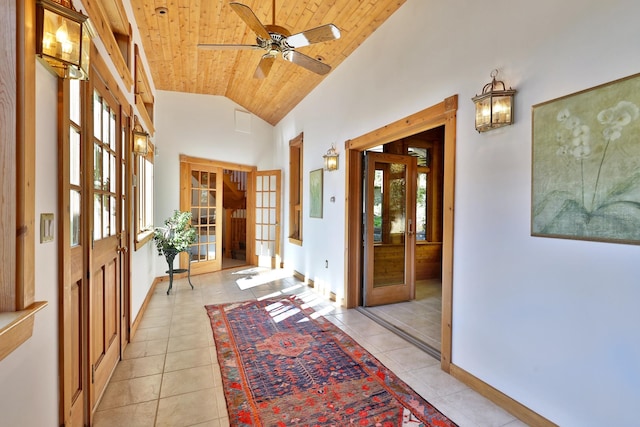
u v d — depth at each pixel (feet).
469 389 7.81
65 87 5.04
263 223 23.76
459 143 8.34
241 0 11.14
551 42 6.17
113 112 8.54
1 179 3.76
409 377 8.32
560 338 6.02
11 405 3.63
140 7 11.60
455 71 8.48
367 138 12.46
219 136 21.79
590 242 5.55
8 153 3.79
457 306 8.35
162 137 19.21
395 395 7.50
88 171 6.30
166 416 6.69
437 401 7.30
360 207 14.03
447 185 8.64
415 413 6.84
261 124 24.22
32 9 4.00
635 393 5.00
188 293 16.25
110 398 7.30
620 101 5.13
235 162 22.77
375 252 14.49
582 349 5.68
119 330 9.03
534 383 6.47
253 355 9.43
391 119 11.12
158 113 19.17
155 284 17.56
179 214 17.28
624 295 5.12
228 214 29.07
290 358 9.25
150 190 16.88
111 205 8.41
